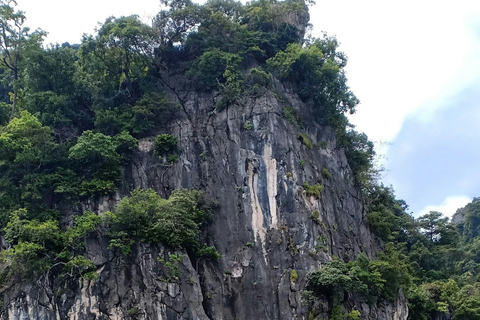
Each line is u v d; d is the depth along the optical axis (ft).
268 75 163.22
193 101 167.02
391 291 148.97
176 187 150.61
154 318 123.24
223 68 168.55
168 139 154.10
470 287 180.45
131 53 167.02
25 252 120.16
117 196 143.23
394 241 204.33
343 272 135.85
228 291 135.54
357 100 179.01
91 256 128.26
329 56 183.83
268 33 180.96
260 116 155.84
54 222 131.64
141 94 167.22
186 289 126.93
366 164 189.06
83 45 163.43
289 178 148.36
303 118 169.68
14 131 141.28
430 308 168.86
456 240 216.95
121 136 150.51
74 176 143.33
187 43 176.55
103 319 122.42
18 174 140.56
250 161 150.41
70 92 162.91
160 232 129.59
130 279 126.41
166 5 177.78
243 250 140.46
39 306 121.39
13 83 166.50
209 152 155.53
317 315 131.13
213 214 145.89
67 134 155.02
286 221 143.23
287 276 136.26
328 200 158.81
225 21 174.29
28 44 161.27
